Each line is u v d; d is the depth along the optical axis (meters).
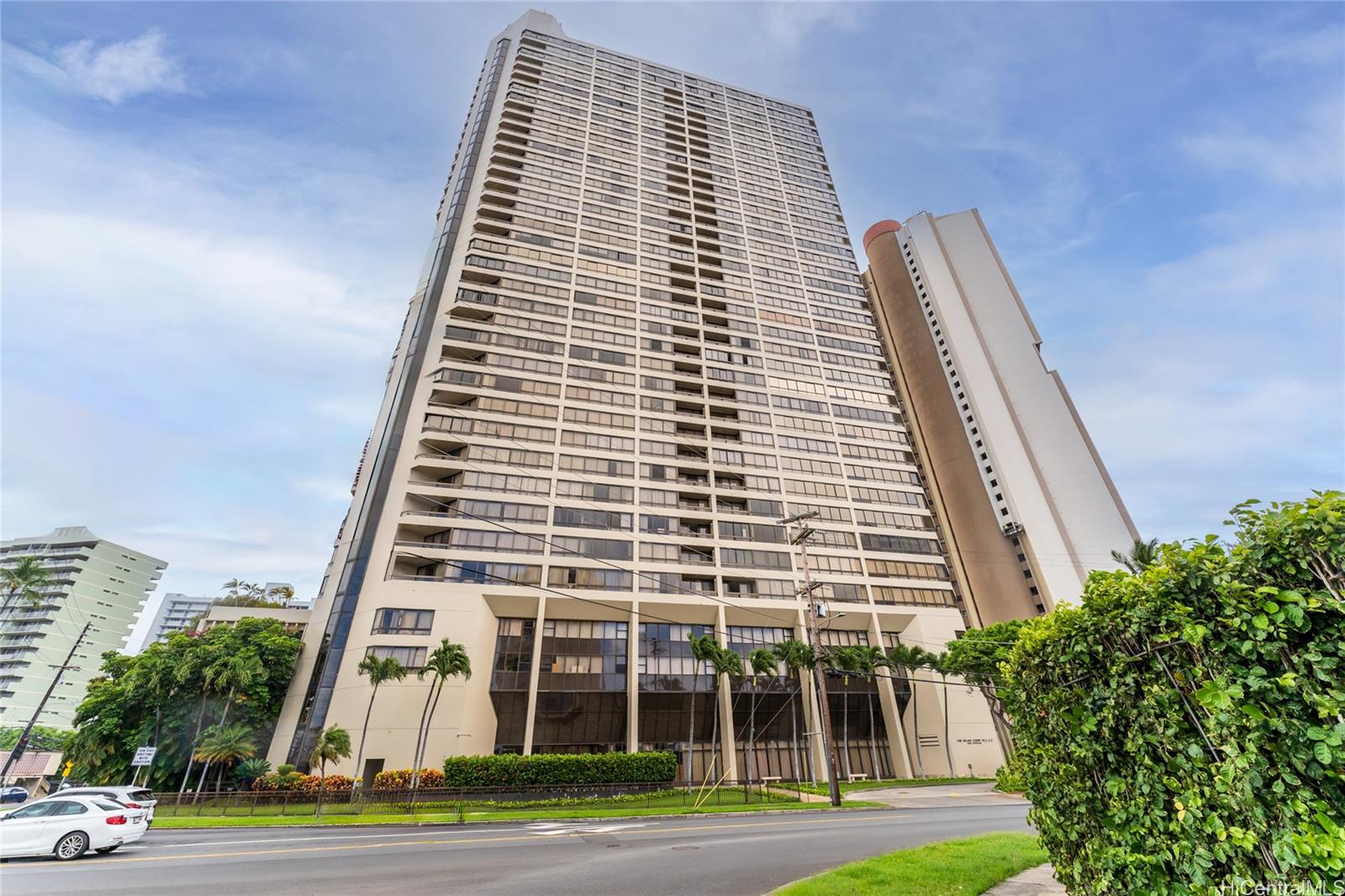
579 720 45.41
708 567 52.06
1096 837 5.90
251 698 41.44
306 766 36.81
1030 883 9.96
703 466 57.44
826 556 56.78
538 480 50.84
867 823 21.50
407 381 53.81
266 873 12.30
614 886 11.09
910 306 98.94
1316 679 4.02
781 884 11.17
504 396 53.88
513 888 10.91
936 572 59.38
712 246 77.31
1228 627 4.58
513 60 86.50
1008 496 78.56
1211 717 4.57
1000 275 95.81
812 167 95.56
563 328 60.78
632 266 69.31
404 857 14.20
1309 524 4.21
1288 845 3.94
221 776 40.34
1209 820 4.53
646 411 58.69
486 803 30.70
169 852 15.21
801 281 79.12
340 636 41.66
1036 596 73.38
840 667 46.09
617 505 52.12
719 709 49.41
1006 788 8.20
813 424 65.75
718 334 68.50
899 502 62.94
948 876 10.23
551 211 69.44
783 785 41.97
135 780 39.31
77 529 124.06
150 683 40.34
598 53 91.69
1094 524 75.00
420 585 43.31
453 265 62.84
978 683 46.34
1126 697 5.47
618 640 48.53
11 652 109.69
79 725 41.94
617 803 31.30
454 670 37.09
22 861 14.11
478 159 74.50
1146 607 5.24
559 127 78.62
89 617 119.44
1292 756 4.04
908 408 95.50
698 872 12.27
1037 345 89.06
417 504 47.41
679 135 87.75
